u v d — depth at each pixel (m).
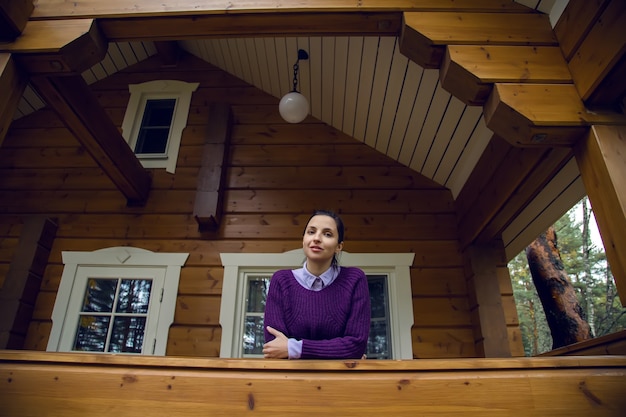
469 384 1.07
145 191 3.60
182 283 3.30
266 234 3.47
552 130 1.74
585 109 1.73
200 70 4.28
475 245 3.20
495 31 1.95
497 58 1.88
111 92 4.19
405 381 1.07
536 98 1.77
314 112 3.97
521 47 1.91
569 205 2.78
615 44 1.54
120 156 3.12
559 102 1.76
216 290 3.26
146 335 3.13
